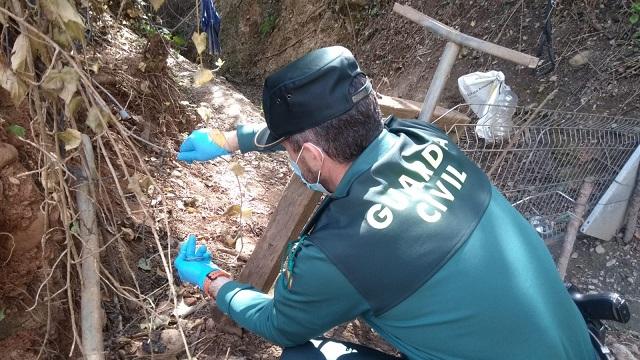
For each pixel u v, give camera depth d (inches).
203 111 60.2
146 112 109.0
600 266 105.6
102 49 100.4
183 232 92.9
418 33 198.5
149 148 104.5
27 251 60.2
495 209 48.7
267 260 72.3
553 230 103.0
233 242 96.0
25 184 57.7
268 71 287.9
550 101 136.6
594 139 108.1
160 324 75.0
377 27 223.9
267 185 118.9
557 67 142.1
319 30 259.4
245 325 57.7
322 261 45.3
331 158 47.9
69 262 52.9
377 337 83.5
